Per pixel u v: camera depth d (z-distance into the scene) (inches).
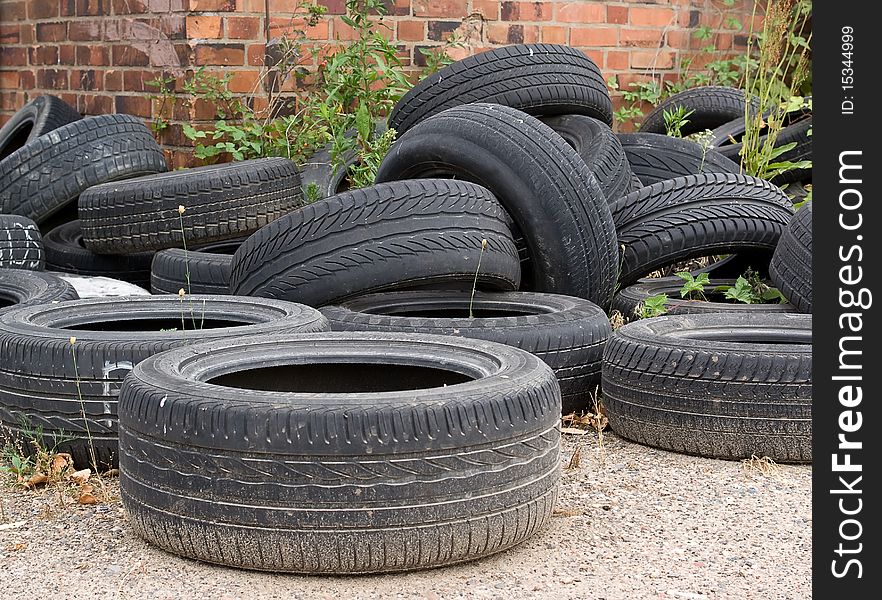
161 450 122.6
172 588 119.3
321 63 314.2
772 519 141.3
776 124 292.7
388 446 116.9
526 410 124.8
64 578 122.6
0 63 394.0
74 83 354.3
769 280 245.4
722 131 326.6
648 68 375.6
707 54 387.9
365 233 191.6
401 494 117.6
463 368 143.5
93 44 343.0
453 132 216.5
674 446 168.1
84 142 284.8
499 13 344.5
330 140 305.9
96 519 139.6
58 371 151.9
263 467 117.4
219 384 144.3
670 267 270.5
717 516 142.3
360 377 151.4
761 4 394.0
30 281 209.5
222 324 182.7
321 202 194.2
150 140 297.0
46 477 151.5
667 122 314.8
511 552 129.3
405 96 278.5
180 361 139.1
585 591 119.5
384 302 204.7
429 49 334.6
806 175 310.3
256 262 196.2
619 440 176.2
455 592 118.5
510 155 209.8
